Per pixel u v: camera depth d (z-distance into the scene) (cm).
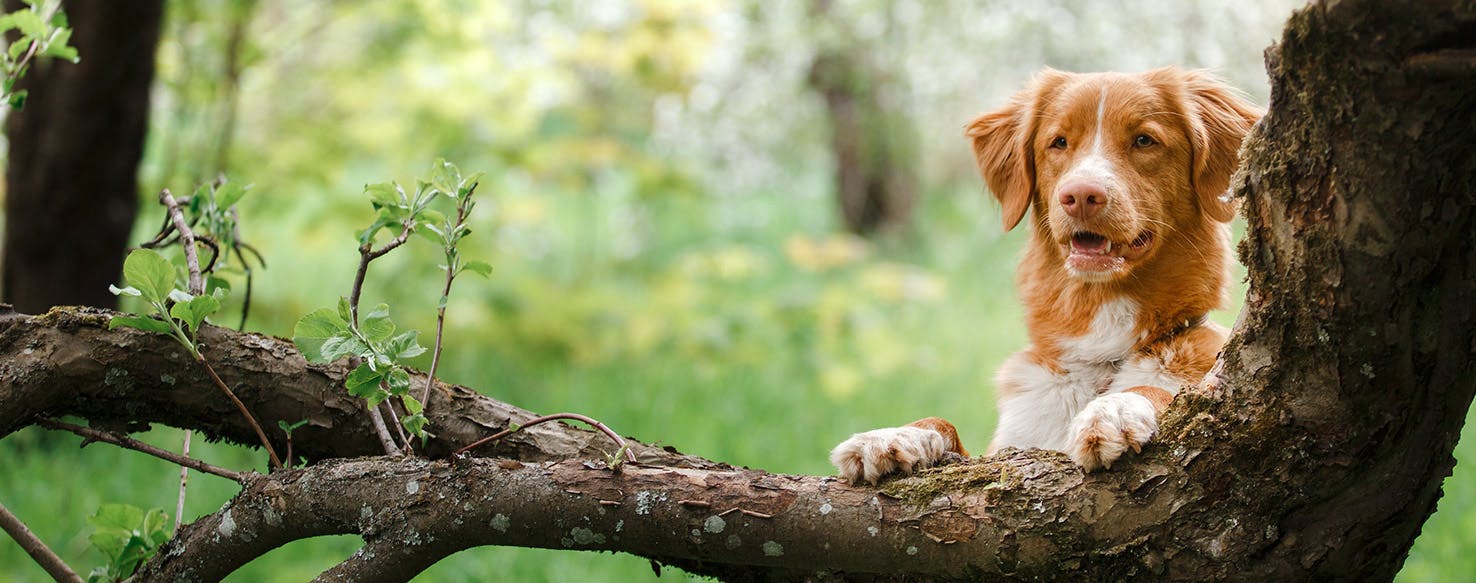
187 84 968
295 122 1081
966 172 1739
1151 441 267
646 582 650
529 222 1132
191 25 956
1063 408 407
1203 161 396
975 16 1213
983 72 1269
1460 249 230
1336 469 250
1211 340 390
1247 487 256
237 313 981
